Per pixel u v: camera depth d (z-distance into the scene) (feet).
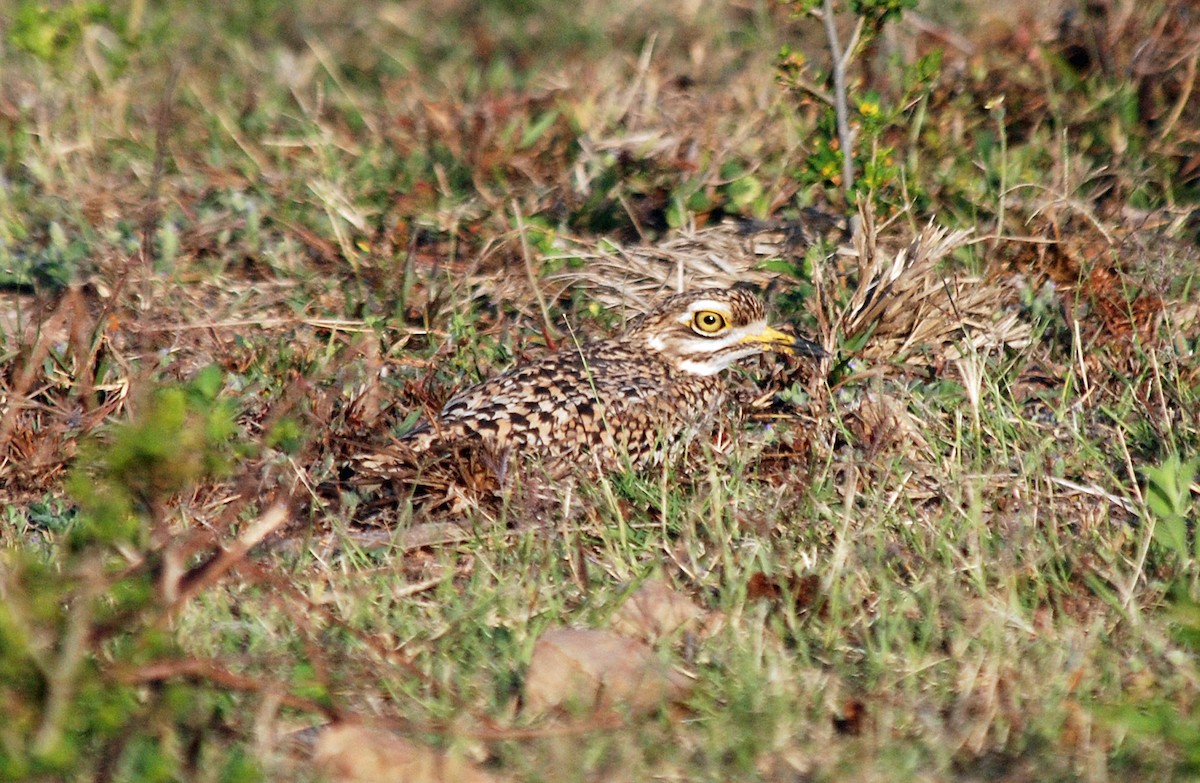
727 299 42.45
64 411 40.06
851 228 50.52
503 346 45.78
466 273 49.03
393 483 37.63
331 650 30.14
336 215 53.72
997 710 28.25
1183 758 26.22
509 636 31.32
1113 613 31.50
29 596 26.18
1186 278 48.55
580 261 51.03
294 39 74.95
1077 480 37.96
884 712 28.27
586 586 33.45
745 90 62.13
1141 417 40.11
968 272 48.62
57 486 38.88
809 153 55.36
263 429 38.14
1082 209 47.98
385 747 26.45
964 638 30.55
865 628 30.66
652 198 55.47
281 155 58.80
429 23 76.74
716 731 27.53
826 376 42.96
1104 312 45.91
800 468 38.19
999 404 39.45
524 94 62.75
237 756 26.50
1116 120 56.59
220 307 48.98
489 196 55.21
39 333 42.86
